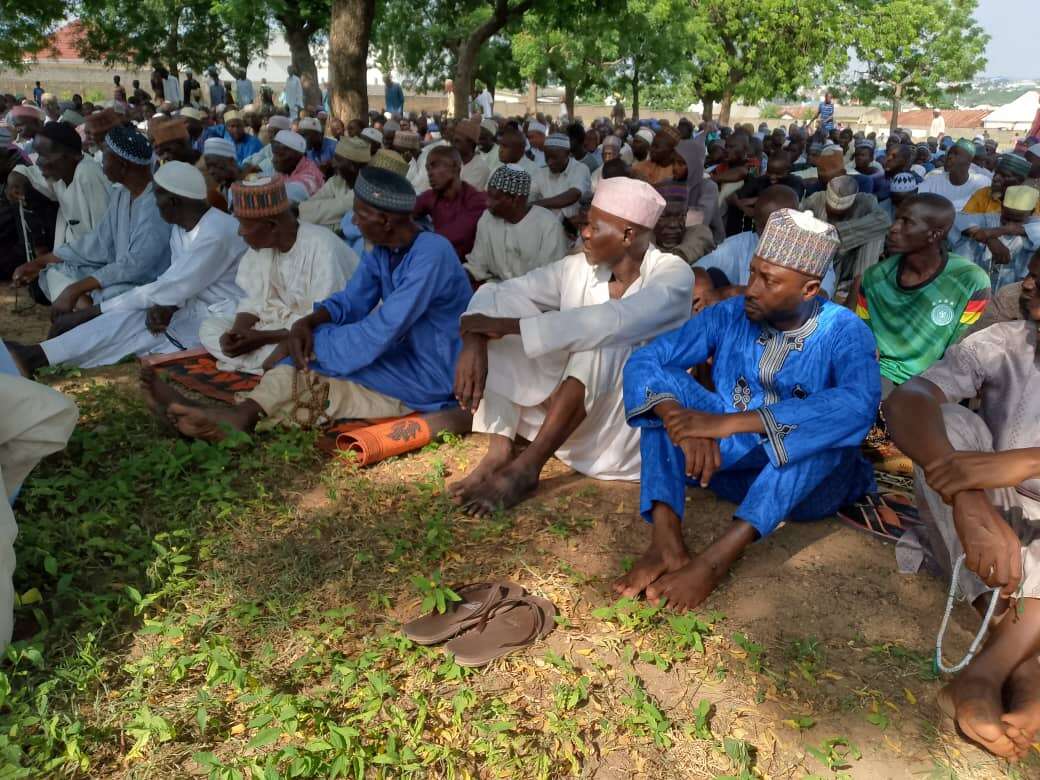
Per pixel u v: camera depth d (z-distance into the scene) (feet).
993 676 9.12
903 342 16.83
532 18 103.35
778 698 9.59
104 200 23.34
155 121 25.30
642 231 13.66
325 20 79.25
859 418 11.32
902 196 27.20
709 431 11.26
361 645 10.11
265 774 7.90
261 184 17.46
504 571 11.77
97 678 9.16
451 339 16.44
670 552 11.49
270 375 15.46
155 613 10.41
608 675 9.80
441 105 162.81
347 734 8.34
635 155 35.22
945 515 10.46
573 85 115.44
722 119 144.87
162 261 21.45
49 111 60.64
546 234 22.02
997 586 9.18
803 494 11.53
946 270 16.34
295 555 11.80
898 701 9.63
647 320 13.69
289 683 9.36
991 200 28.17
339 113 50.65
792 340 12.09
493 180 21.34
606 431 14.37
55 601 10.14
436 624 10.27
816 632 10.77
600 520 13.30
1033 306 10.24
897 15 162.61
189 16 108.88
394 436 15.12
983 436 10.37
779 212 11.32
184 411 14.64
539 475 14.62
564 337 13.39
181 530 11.68
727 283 17.95
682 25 116.67
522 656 10.07
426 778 8.26
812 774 8.61
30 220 26.14
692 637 10.26
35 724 8.51
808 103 249.14
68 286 20.71
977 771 8.73
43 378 18.72
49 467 13.74
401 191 15.17
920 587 11.80
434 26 98.02
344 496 13.57
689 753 8.77
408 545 12.09
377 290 16.42
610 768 8.56
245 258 18.67
